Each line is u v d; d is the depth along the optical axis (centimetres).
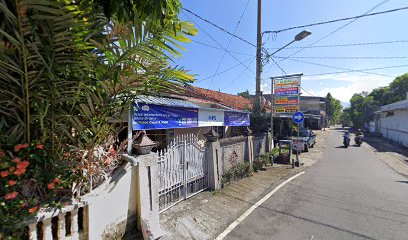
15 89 224
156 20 233
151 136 838
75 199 274
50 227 245
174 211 484
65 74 235
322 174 919
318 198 613
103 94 272
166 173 489
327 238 398
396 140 2283
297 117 1109
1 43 189
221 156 699
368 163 1199
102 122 294
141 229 369
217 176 654
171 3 256
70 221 268
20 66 207
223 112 962
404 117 2039
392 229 433
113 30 257
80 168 275
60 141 262
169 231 409
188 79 309
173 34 268
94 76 267
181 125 691
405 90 3588
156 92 316
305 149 1652
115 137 387
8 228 210
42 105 230
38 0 176
